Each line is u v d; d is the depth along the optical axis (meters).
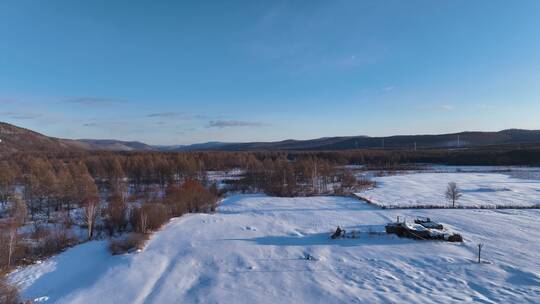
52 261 25.11
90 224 32.31
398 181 72.94
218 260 23.34
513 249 23.91
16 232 29.61
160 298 17.95
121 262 23.44
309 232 30.06
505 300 16.45
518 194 52.12
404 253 23.70
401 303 16.36
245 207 44.91
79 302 17.97
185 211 41.12
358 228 31.00
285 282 19.47
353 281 19.39
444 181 71.69
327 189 63.84
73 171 60.66
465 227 30.42
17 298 18.61
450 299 16.67
